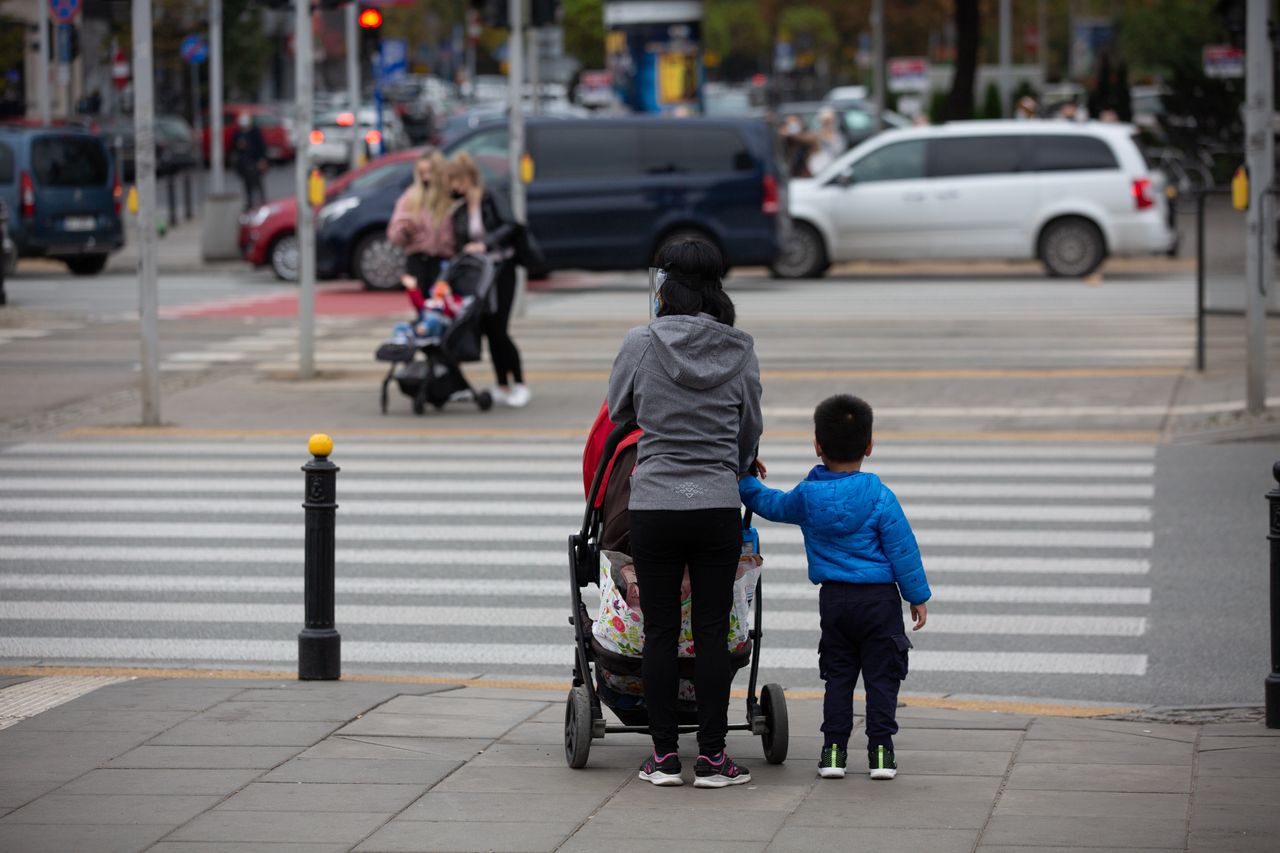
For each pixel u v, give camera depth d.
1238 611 17.22
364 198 48.50
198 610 17.39
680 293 11.30
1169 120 61.88
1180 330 38.09
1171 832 10.16
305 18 32.50
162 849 9.84
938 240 50.38
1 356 36.34
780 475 23.78
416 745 12.23
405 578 18.58
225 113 110.00
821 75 179.25
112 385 32.75
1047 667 15.47
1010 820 10.45
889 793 11.10
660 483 10.97
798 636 16.53
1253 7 27.09
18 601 17.70
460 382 29.44
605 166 48.41
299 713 13.06
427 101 124.12
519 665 15.55
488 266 29.22
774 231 48.44
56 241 53.34
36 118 79.62
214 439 27.34
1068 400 30.03
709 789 11.21
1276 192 38.66
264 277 53.34
